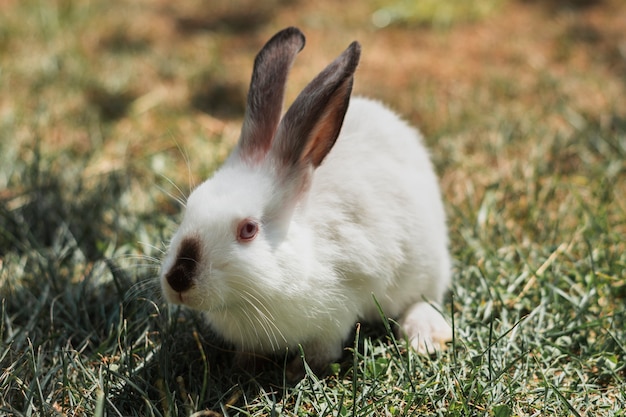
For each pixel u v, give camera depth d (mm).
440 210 1168
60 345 1115
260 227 1043
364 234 1085
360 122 1139
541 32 1856
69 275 1188
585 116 1472
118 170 1371
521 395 1055
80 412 1040
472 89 1565
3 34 1737
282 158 1068
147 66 1664
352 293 1091
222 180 1063
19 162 1372
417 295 1143
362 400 1043
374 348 1101
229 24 1937
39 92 1525
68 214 1285
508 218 1277
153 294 1154
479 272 1185
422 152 1180
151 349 1099
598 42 1797
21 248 1242
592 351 1104
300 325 1069
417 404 1045
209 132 1470
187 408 1030
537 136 1424
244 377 1088
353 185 1089
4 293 1165
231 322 1075
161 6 2016
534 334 1116
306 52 1751
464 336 1111
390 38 1842
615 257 1202
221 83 1605
